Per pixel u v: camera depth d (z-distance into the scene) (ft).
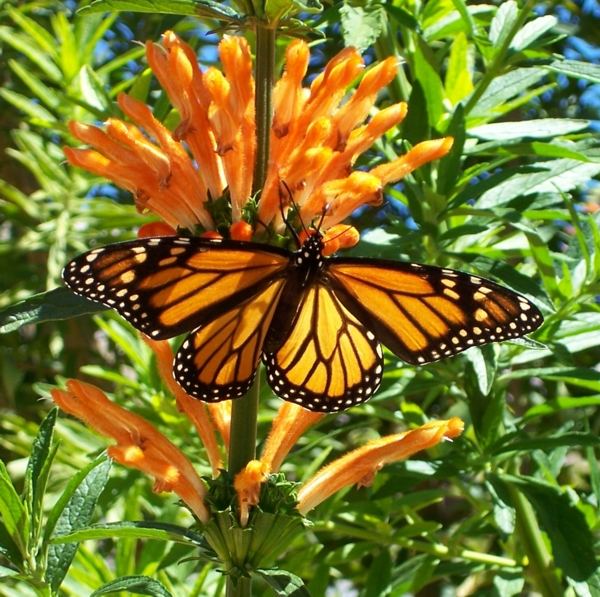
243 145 1.56
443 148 1.58
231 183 1.56
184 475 1.54
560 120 1.77
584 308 1.81
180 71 1.56
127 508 1.94
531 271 1.94
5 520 1.56
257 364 1.56
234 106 1.56
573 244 1.89
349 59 1.55
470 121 1.86
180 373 1.54
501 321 1.55
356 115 1.56
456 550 1.90
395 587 1.89
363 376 1.58
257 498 1.51
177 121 1.86
